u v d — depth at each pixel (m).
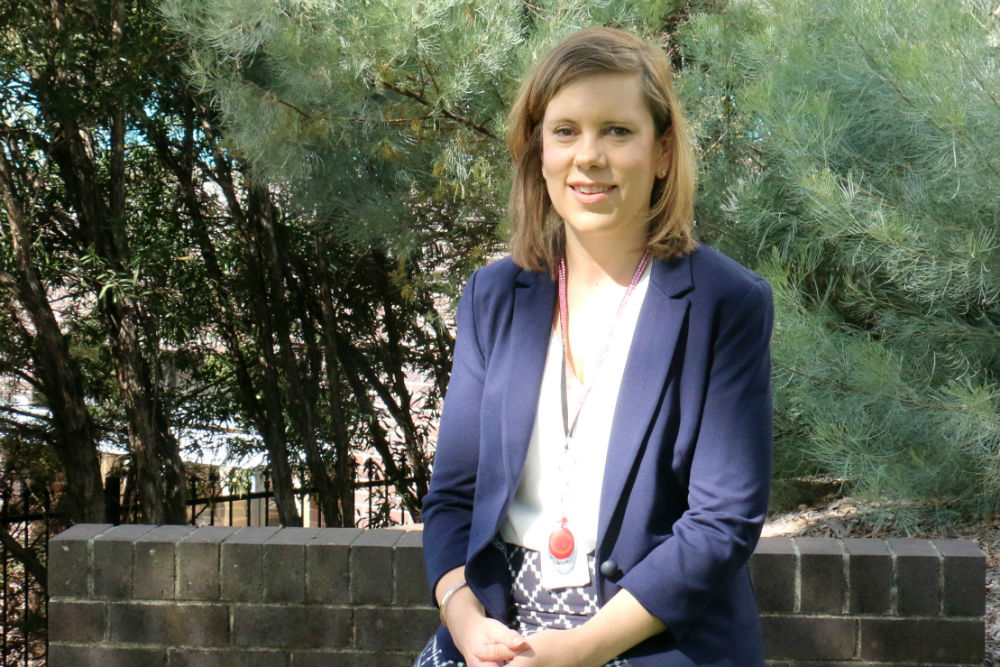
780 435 4.46
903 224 3.54
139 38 6.34
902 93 3.54
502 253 5.53
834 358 3.89
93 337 7.74
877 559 2.73
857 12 3.70
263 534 3.07
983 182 3.48
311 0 4.33
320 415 8.79
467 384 1.74
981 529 4.09
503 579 1.60
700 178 4.46
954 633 2.72
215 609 3.00
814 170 3.69
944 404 3.66
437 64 4.36
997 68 3.46
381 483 8.71
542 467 1.61
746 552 1.47
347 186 5.43
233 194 7.49
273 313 7.99
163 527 3.17
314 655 2.97
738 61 4.54
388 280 7.81
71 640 3.05
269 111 4.73
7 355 7.68
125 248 6.81
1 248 6.88
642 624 1.45
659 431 1.53
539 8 4.61
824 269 4.45
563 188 1.59
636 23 4.74
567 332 1.66
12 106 6.86
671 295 1.56
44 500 7.70
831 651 2.76
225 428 8.66
